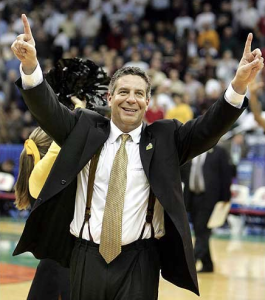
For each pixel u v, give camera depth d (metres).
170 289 17.14
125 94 8.79
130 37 47.81
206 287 17.59
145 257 8.65
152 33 49.22
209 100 35.62
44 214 8.91
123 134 8.88
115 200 8.56
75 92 11.81
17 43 8.19
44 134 10.73
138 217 8.64
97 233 8.60
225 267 21.08
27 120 38.88
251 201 31.22
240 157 32.31
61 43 48.69
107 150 8.86
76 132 8.84
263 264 21.83
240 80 8.36
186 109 31.70
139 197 8.66
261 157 31.97
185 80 40.38
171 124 8.99
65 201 8.95
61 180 8.65
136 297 8.52
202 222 20.19
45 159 9.94
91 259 8.62
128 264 8.57
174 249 8.77
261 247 26.19
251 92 15.39
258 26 46.34
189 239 8.57
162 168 8.66
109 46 48.16
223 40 45.28
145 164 8.62
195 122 8.81
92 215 8.72
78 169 8.66
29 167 10.66
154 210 8.77
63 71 11.70
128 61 43.62
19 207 10.88
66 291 10.34
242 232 31.73
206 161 20.42
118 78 8.92
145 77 8.96
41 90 8.43
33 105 8.49
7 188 34.84
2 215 35.19
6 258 21.19
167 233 8.80
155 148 8.75
